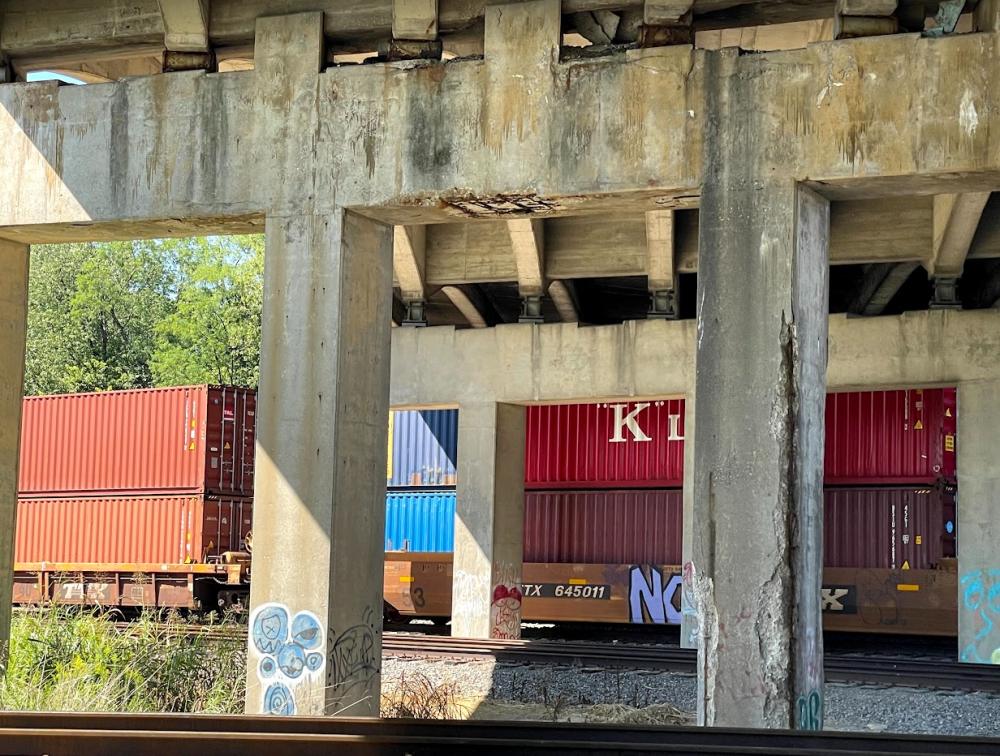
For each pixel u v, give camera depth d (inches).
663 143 552.7
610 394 1032.8
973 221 873.5
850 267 1118.4
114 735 350.3
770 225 533.3
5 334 679.7
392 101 594.9
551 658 832.3
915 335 951.0
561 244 1063.0
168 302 2728.8
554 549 1258.6
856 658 827.4
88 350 2618.1
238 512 1140.5
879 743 371.6
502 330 1077.1
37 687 540.1
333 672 573.6
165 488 1129.4
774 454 523.5
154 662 594.6
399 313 1221.1
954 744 366.9
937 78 519.5
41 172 649.0
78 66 769.6
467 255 1088.2
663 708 670.5
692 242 1025.5
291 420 591.5
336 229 595.8
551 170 567.5
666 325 1016.9
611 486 1237.1
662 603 1167.0
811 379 541.3
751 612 519.8
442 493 1294.3
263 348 600.4
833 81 531.8
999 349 928.3
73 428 1200.2
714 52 550.3
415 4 599.5
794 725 510.6
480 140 578.9
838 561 1116.5
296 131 608.1
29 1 671.1
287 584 581.6
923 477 1088.8
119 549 1148.5
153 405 1153.4
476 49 655.1
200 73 626.5
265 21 618.8
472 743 346.0
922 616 1056.8
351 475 593.3
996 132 510.6
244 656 632.4
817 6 573.9
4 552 673.6
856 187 541.6
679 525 1195.3
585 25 593.3
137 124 634.2
